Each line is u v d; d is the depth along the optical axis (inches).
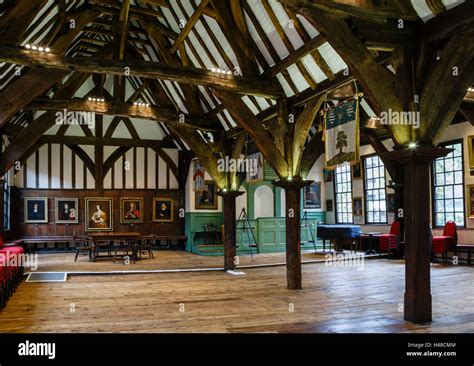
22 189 607.8
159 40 425.7
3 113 295.9
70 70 308.7
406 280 228.5
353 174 617.6
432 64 222.2
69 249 624.4
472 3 193.8
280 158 336.5
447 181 486.0
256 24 325.1
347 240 586.2
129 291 321.7
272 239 609.9
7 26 288.5
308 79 309.4
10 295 297.7
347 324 221.5
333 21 209.9
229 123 436.1
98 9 385.1
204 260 519.5
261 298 292.8
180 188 680.4
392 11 217.2
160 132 678.5
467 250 451.8
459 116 467.5
